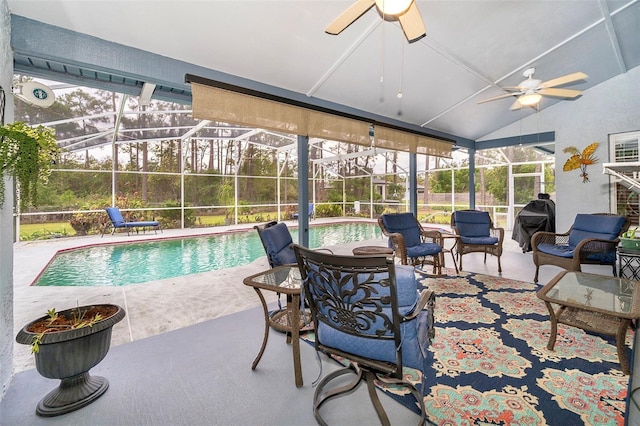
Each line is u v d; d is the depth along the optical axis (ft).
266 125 11.16
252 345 7.95
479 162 34.30
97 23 7.52
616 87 16.74
